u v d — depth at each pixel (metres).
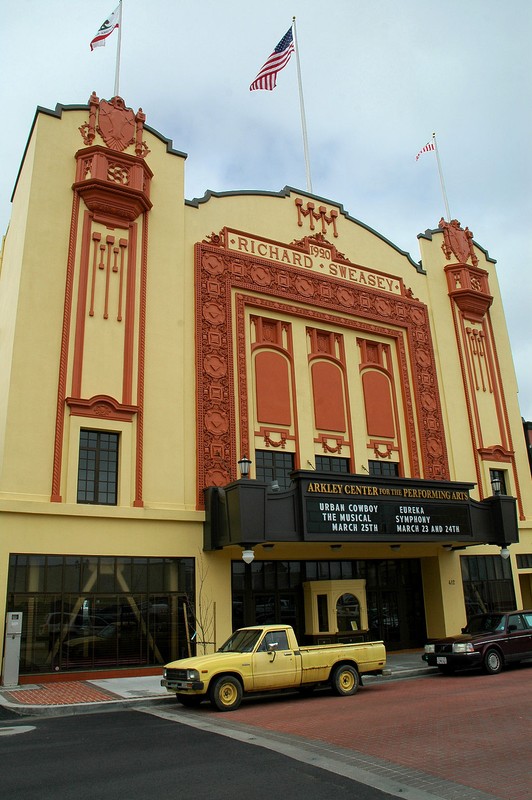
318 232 25.47
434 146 31.73
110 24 22.78
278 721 10.86
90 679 16.31
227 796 6.67
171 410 19.61
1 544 16.00
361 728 10.01
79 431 17.84
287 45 25.88
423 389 26.30
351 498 19.44
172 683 12.51
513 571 26.55
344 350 24.67
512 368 30.14
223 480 19.94
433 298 28.30
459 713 11.03
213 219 22.78
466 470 26.47
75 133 20.38
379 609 23.73
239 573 20.81
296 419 22.48
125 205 20.17
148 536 18.11
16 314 17.81
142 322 19.78
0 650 15.38
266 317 23.05
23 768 7.91
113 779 7.36
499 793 6.63
